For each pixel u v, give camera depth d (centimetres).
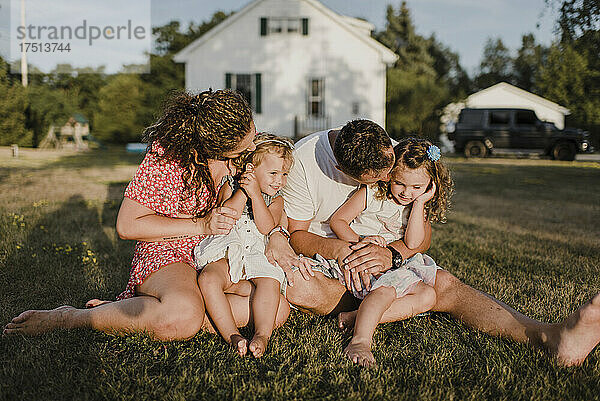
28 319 274
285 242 307
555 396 227
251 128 278
